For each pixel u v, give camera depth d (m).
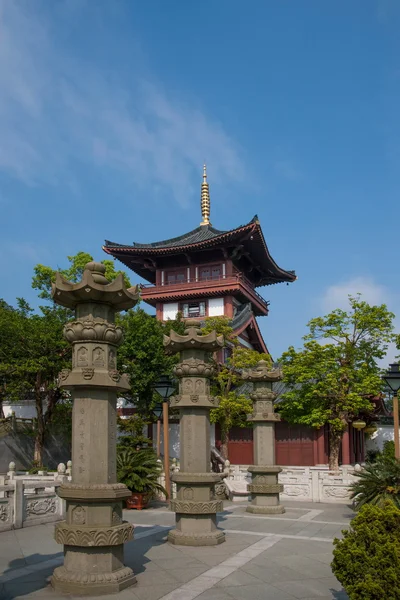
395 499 17.56
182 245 54.53
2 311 35.78
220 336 15.42
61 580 9.97
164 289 55.41
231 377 38.62
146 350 35.47
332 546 14.25
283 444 40.03
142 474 22.47
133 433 37.94
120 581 10.06
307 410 36.31
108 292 10.85
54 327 32.50
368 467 19.34
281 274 63.66
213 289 53.53
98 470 10.51
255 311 61.56
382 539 7.87
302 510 21.86
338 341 35.09
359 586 7.57
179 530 14.68
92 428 10.59
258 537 15.55
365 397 36.28
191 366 15.12
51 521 18.59
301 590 10.12
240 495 26.19
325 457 39.00
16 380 34.41
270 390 21.84
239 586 10.38
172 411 37.31
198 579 10.86
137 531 16.50
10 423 38.00
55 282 10.90
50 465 39.84
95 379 10.50
